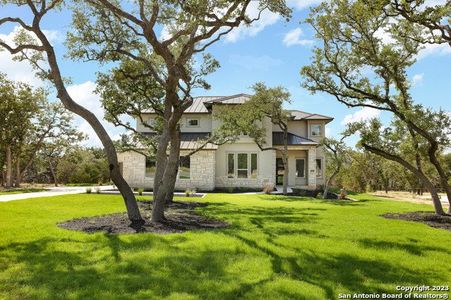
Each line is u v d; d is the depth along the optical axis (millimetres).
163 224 10703
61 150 42219
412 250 7855
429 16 10875
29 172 46094
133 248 7520
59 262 6484
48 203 16562
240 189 29297
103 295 4957
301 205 17938
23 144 35125
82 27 12797
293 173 32938
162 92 18359
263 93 25562
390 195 30219
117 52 13406
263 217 12742
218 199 20297
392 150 15156
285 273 6098
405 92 14820
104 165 44531
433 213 15234
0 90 31438
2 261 6566
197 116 32125
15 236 8641
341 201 21422
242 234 9148
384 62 13961
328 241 8508
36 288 5219
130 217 11188
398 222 12211
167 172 11555
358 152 34719
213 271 6094
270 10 11531
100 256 6910
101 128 10922
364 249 7809
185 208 15523
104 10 12539
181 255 6988
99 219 11555
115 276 5762
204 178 28484
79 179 43625
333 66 14883
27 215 12391
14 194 22234
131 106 18953
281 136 31875
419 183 29953
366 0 11648
